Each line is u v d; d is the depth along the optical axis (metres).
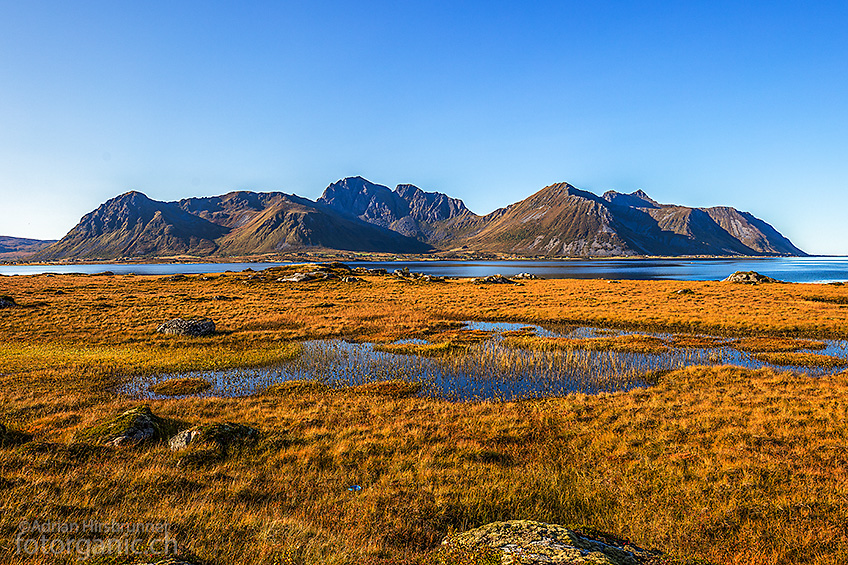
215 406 21.30
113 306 58.75
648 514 10.16
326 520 9.73
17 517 8.50
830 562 7.85
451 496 11.20
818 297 63.34
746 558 8.09
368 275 119.00
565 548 6.90
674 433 16.42
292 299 68.75
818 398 19.97
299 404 21.98
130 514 9.22
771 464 12.72
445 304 62.81
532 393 24.56
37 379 25.66
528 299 66.75
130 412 16.30
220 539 8.18
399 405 21.56
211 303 63.16
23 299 63.56
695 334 41.34
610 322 48.03
